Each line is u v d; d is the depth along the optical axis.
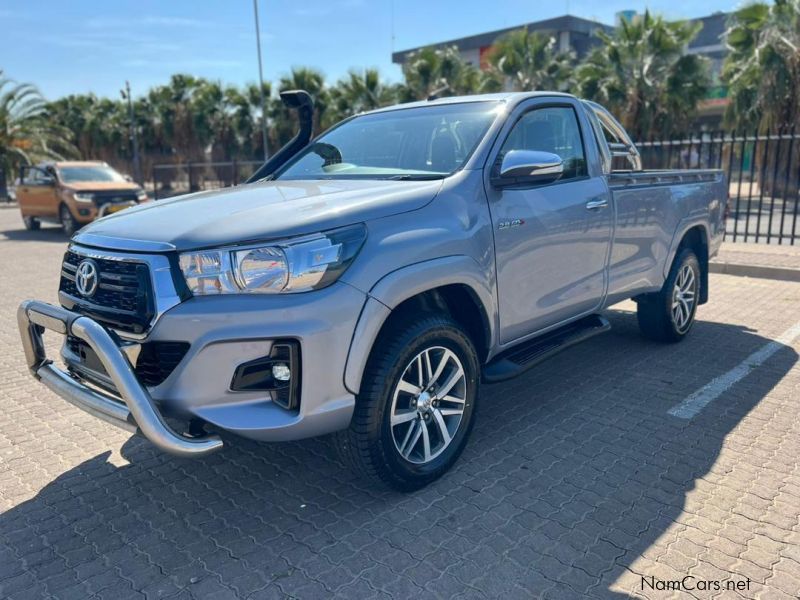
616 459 3.65
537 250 3.87
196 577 2.73
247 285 2.75
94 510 3.27
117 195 15.62
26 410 4.57
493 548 2.86
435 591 2.59
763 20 19.44
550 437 3.95
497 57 23.70
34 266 11.16
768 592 2.54
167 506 3.29
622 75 20.47
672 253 5.38
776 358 5.34
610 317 6.78
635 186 4.86
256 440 2.83
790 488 3.31
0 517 3.21
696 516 3.07
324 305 2.79
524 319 3.88
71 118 41.94
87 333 2.73
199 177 29.95
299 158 4.50
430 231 3.20
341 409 2.89
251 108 31.09
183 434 2.76
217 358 2.72
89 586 2.69
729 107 21.47
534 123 4.12
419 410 3.26
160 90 36.59
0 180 34.97
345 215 2.97
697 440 3.87
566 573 2.68
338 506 3.24
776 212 17.44
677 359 5.38
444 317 3.28
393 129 4.24
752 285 8.38
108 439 4.09
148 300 2.79
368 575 2.70
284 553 2.87
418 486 3.31
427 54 24.19
